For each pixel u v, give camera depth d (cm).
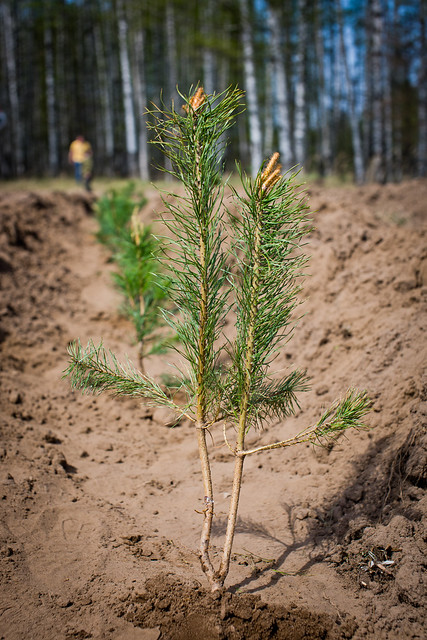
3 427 410
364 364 420
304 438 247
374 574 262
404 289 479
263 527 320
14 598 252
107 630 236
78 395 520
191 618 239
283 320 244
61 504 335
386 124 2767
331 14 2570
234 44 2034
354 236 593
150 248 452
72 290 820
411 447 310
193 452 421
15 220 928
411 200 1136
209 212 234
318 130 3619
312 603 250
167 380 468
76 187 1770
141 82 2898
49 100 2931
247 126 3709
